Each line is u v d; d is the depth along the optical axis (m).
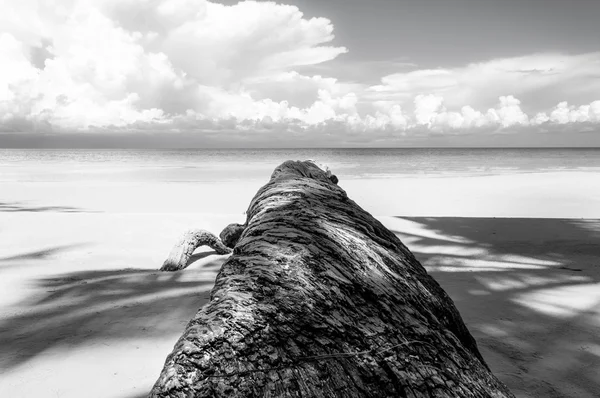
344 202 2.06
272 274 1.09
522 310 3.45
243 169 32.53
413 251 5.64
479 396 1.04
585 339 2.88
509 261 5.11
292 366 0.88
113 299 3.65
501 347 2.76
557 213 11.05
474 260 5.16
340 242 1.36
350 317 1.05
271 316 0.95
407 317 1.15
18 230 6.65
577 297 3.77
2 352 2.63
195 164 42.81
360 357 0.96
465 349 1.23
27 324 3.09
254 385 0.82
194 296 3.73
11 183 18.41
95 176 23.98
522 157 68.06
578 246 5.80
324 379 0.89
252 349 0.87
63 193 14.87
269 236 1.34
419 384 0.97
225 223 7.38
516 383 2.30
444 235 6.59
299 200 1.86
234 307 0.94
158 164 42.03
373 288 1.19
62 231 6.63
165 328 3.01
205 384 0.80
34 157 67.94
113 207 11.67
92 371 2.39
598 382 2.32
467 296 3.82
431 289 1.52
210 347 0.85
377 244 1.53
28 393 2.17
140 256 5.33
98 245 5.84
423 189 17.23
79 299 3.66
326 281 1.12
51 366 2.45
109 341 2.79
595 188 16.83
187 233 5.02
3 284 4.08
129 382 2.27
